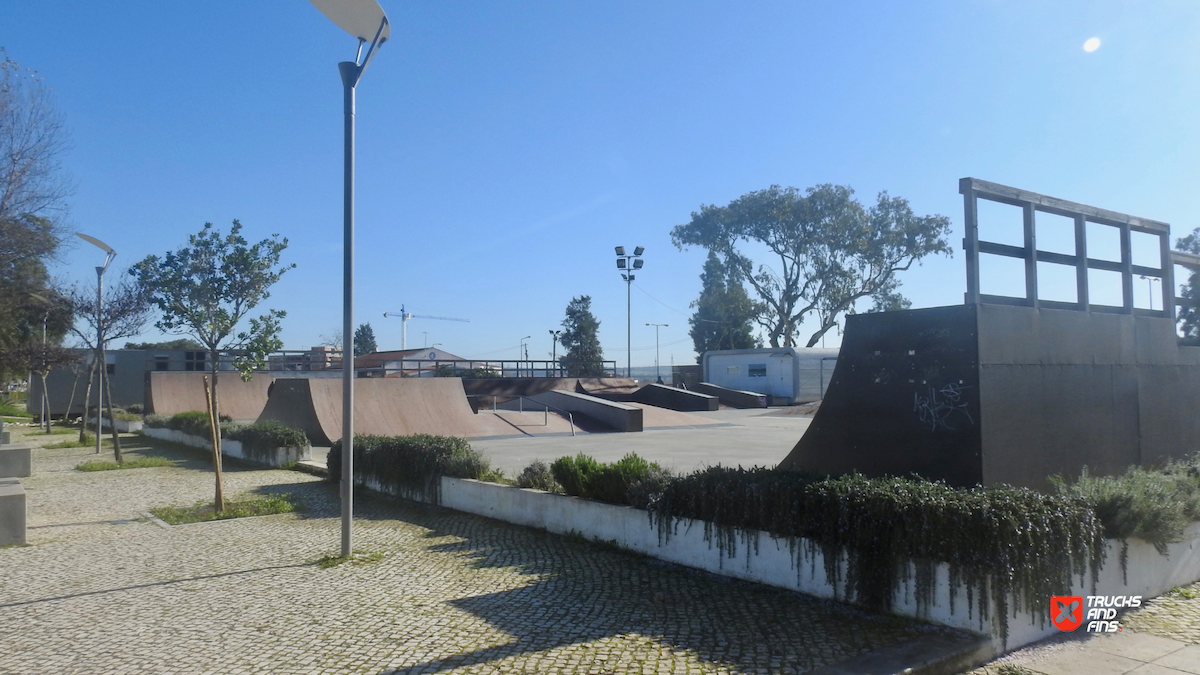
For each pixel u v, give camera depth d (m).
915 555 5.14
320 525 9.38
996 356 6.72
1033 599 4.92
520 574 6.73
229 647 5.04
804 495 5.87
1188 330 10.93
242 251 10.50
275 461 15.54
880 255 46.97
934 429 6.86
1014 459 6.73
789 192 47.38
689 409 36.31
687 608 5.61
